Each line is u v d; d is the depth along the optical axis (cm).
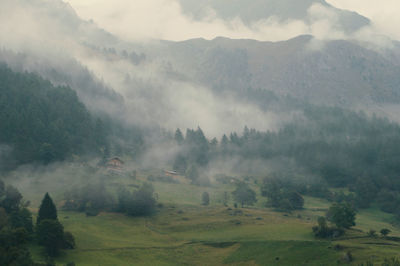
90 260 12606
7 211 15312
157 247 14712
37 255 12075
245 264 13350
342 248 12750
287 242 14062
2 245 11169
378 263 11194
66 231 13788
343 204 15588
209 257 14238
